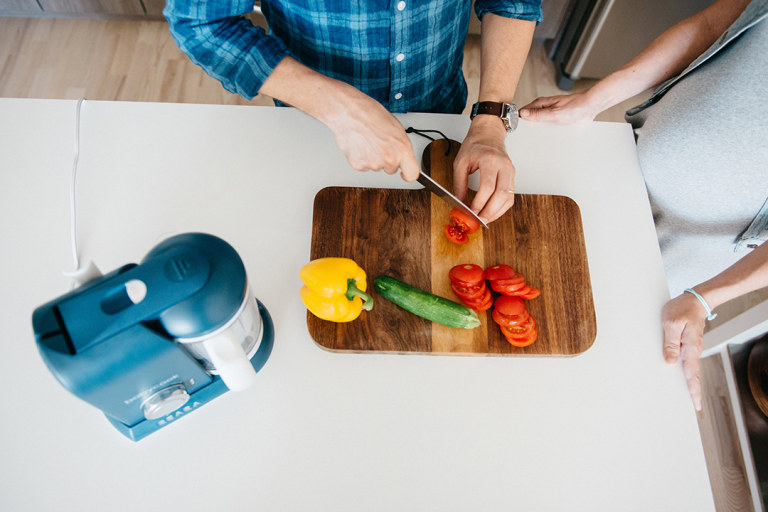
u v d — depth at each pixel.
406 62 1.08
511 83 1.10
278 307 0.95
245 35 0.91
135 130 1.09
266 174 1.06
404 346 0.90
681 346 0.94
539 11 1.07
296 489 0.82
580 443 0.87
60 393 0.86
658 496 0.84
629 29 2.12
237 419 0.86
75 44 2.39
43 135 1.08
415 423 0.87
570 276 0.98
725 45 1.00
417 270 0.97
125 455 0.83
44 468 0.81
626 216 1.07
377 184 1.07
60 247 0.98
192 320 0.62
